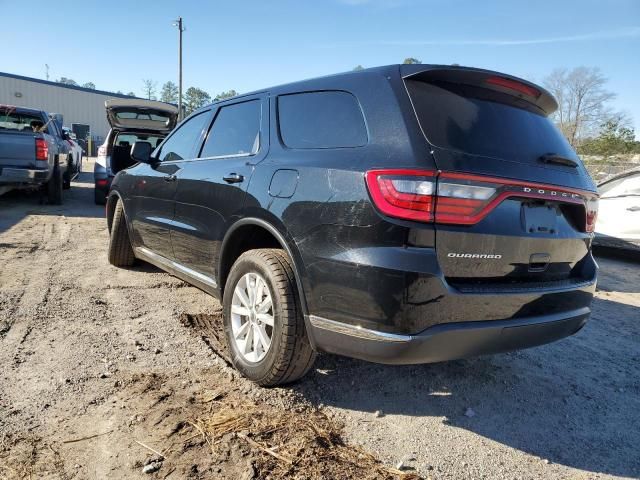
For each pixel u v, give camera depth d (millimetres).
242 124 3494
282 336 2650
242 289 3037
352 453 2383
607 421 2924
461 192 2230
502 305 2369
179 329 3719
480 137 2461
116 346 3344
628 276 7020
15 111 9805
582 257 2953
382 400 2910
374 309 2219
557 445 2631
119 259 5285
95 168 10219
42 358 3092
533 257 2566
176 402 2674
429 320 2197
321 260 2424
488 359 3664
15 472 2070
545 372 3537
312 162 2623
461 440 2590
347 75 2799
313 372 3127
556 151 2795
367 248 2244
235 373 3031
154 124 11102
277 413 2633
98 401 2645
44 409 2539
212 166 3516
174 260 4047
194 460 2213
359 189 2311
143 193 4508
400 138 2316
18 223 7723
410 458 2389
